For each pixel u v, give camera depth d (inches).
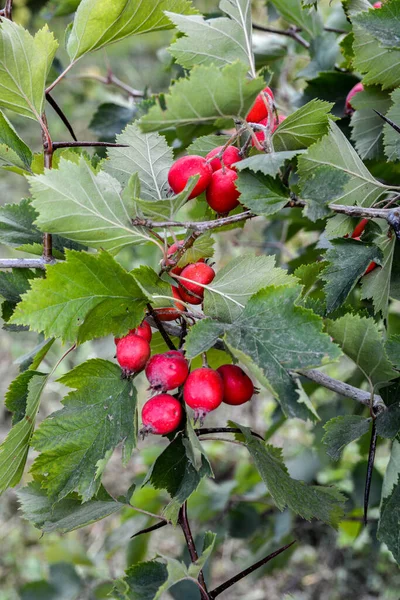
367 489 20.3
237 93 18.0
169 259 20.0
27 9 43.0
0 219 22.1
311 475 36.6
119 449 59.6
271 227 39.1
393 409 20.1
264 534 39.3
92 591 31.1
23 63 19.4
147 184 21.5
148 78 65.9
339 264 20.2
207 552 19.3
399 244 21.5
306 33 31.0
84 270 18.4
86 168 18.7
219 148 20.2
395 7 20.8
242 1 20.0
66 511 21.0
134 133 21.6
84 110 67.2
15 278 22.6
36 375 20.4
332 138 19.7
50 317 18.6
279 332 18.3
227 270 19.9
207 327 18.7
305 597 46.8
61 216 18.8
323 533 47.8
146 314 20.0
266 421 53.4
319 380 20.7
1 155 21.0
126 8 20.8
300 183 19.8
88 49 21.3
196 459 19.1
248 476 38.6
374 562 46.6
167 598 36.9
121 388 19.7
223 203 19.9
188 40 20.1
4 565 51.7
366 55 22.1
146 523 35.5
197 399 18.6
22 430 19.9
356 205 20.6
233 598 47.6
